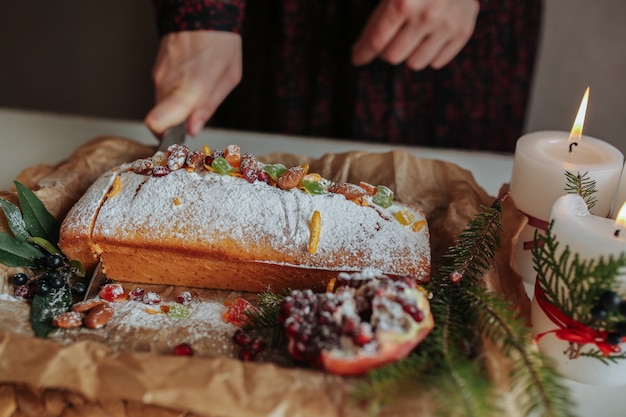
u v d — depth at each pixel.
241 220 0.51
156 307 0.51
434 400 0.39
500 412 0.38
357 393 0.39
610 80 1.16
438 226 0.58
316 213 0.51
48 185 0.58
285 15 0.81
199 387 0.39
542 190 0.53
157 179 0.53
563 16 1.13
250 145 0.74
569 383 0.48
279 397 0.39
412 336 0.41
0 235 0.50
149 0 1.10
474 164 0.73
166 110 0.64
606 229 0.44
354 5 0.79
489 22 0.84
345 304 0.42
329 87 0.85
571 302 0.44
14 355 0.41
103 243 0.51
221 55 0.70
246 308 0.49
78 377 0.40
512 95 0.89
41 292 0.49
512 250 0.52
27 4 1.12
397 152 0.63
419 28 0.74
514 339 0.42
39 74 1.20
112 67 1.18
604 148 0.54
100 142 0.65
